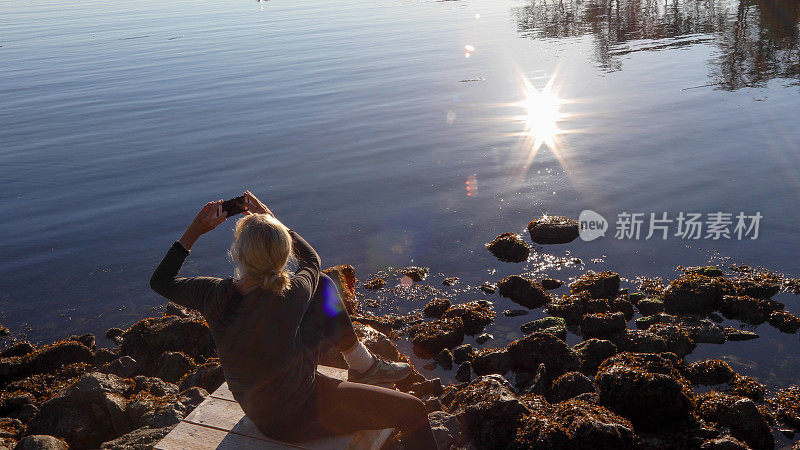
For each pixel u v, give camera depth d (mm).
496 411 5781
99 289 11281
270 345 3332
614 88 24281
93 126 23297
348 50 38594
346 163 17297
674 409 6148
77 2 94750
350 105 24266
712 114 19250
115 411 6195
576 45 36094
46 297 11094
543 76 27734
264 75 31641
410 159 17250
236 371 3420
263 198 15078
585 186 14227
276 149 19062
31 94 30125
